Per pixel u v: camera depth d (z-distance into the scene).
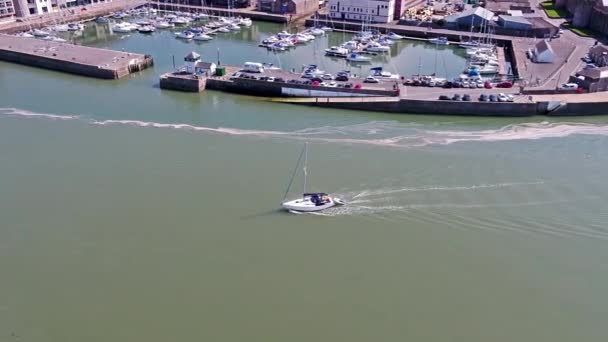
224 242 49.38
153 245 49.16
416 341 39.09
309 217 52.34
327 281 44.69
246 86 91.25
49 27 138.88
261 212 53.31
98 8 159.00
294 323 40.81
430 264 46.06
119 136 72.19
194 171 61.59
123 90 93.88
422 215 51.72
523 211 51.88
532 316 41.03
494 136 72.19
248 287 44.25
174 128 75.25
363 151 66.50
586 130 74.12
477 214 51.66
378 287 43.97
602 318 40.75
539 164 62.12
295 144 69.06
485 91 85.19
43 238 50.31
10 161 64.38
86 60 105.19
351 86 87.19
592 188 55.91
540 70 97.44
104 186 58.56
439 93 84.69
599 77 83.81
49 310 42.53
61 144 69.44
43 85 96.25
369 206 53.50
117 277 45.66
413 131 74.19
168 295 43.66
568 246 47.28
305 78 92.62
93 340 39.81
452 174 59.50
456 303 42.28
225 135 72.50
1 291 44.38
